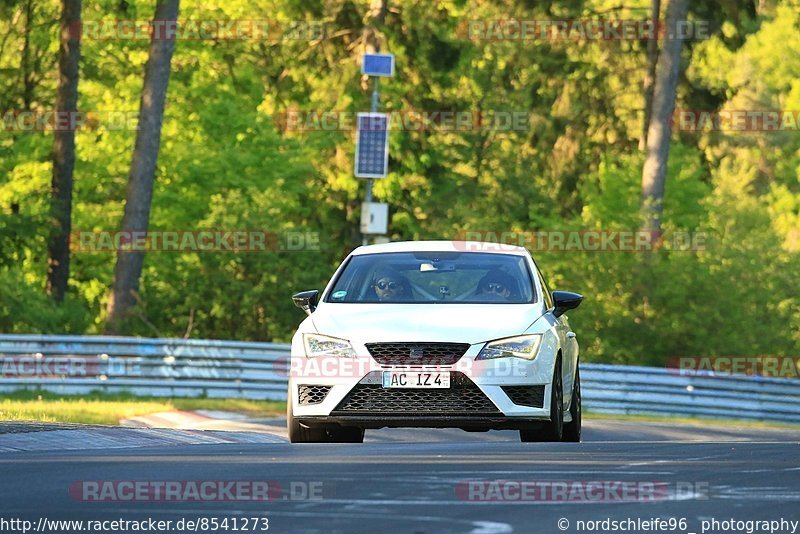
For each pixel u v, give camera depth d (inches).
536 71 6993.1
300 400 1796.3
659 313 5098.4
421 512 1051.3
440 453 1589.6
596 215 6363.2
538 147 7047.2
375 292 1907.0
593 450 1651.1
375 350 1761.8
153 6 6471.5
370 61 4722.0
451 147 7578.7
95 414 3233.3
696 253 5182.1
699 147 6683.1
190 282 5374.0
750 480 1286.9
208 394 4180.6
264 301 5334.6
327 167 7042.3
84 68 6481.3
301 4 7027.6
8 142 5743.1
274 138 6683.1
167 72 5551.2
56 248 5876.0
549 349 1798.7
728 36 6225.4
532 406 1771.7
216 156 6510.8
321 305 1894.7
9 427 2025.1
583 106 6963.6
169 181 6550.2
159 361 4168.3
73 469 1381.6
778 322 5054.1
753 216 5733.3
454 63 6963.6
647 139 6663.4
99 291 6870.1
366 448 1686.8
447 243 2049.7
